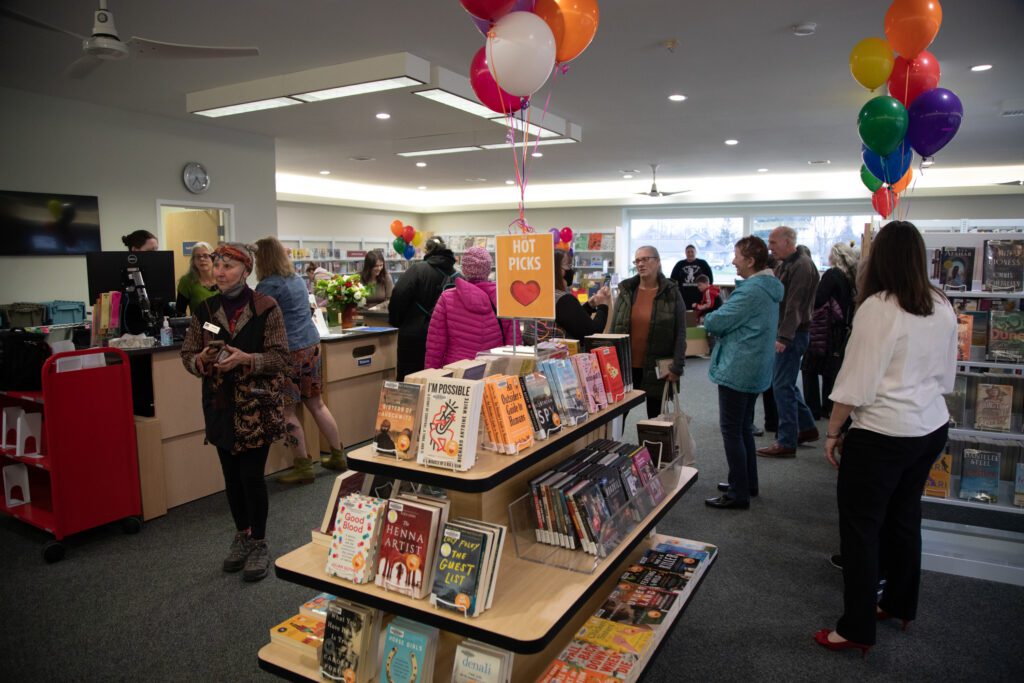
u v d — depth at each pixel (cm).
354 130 698
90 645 241
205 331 282
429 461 157
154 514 359
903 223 219
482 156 901
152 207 621
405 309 428
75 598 275
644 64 479
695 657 232
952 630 248
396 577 158
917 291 211
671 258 1396
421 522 158
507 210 1475
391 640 159
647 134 755
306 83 493
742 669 225
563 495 176
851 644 232
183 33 408
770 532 336
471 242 1437
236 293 280
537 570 172
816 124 697
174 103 576
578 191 1395
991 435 302
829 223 1257
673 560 239
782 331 444
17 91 520
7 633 249
